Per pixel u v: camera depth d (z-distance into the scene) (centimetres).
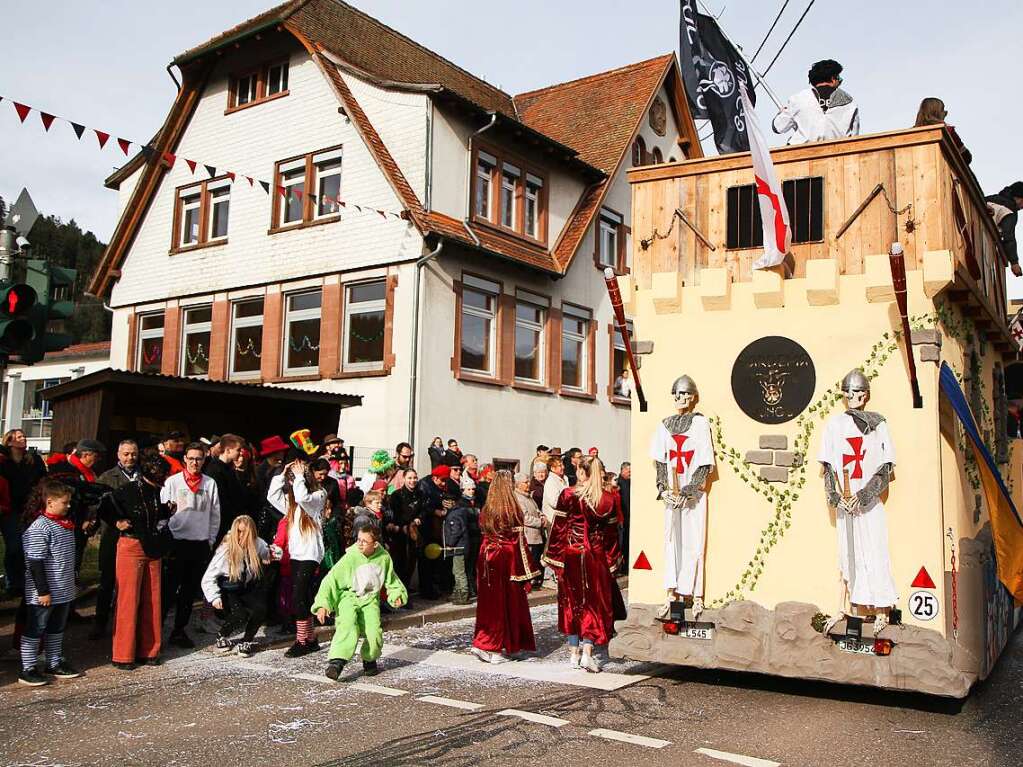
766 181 754
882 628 697
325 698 718
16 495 942
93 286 2328
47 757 563
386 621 1059
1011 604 981
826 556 735
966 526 764
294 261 1964
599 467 872
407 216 1755
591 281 2231
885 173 755
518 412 1981
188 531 909
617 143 2314
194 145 2202
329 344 1881
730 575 767
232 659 865
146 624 827
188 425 1554
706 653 760
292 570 903
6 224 821
